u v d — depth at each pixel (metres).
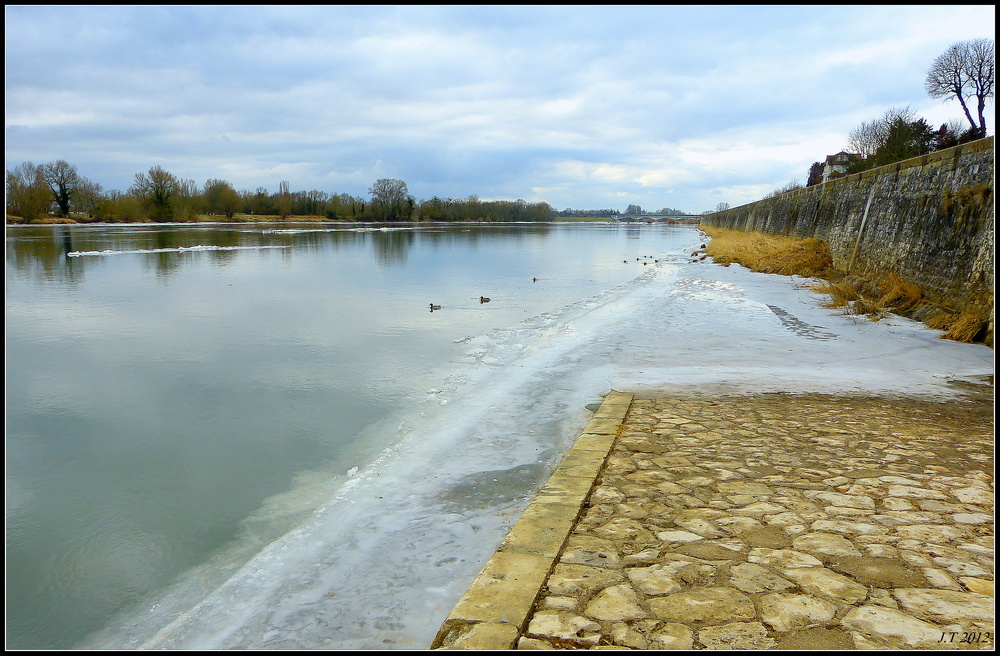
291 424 6.50
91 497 4.93
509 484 4.84
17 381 8.16
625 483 4.54
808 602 2.97
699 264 25.64
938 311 11.45
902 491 4.36
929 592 3.05
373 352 9.70
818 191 23.64
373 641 2.99
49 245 33.53
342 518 4.35
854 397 6.96
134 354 9.61
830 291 15.59
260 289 17.39
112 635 3.28
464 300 15.55
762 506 4.12
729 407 6.56
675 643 2.66
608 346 9.76
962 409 6.50
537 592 3.09
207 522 4.50
